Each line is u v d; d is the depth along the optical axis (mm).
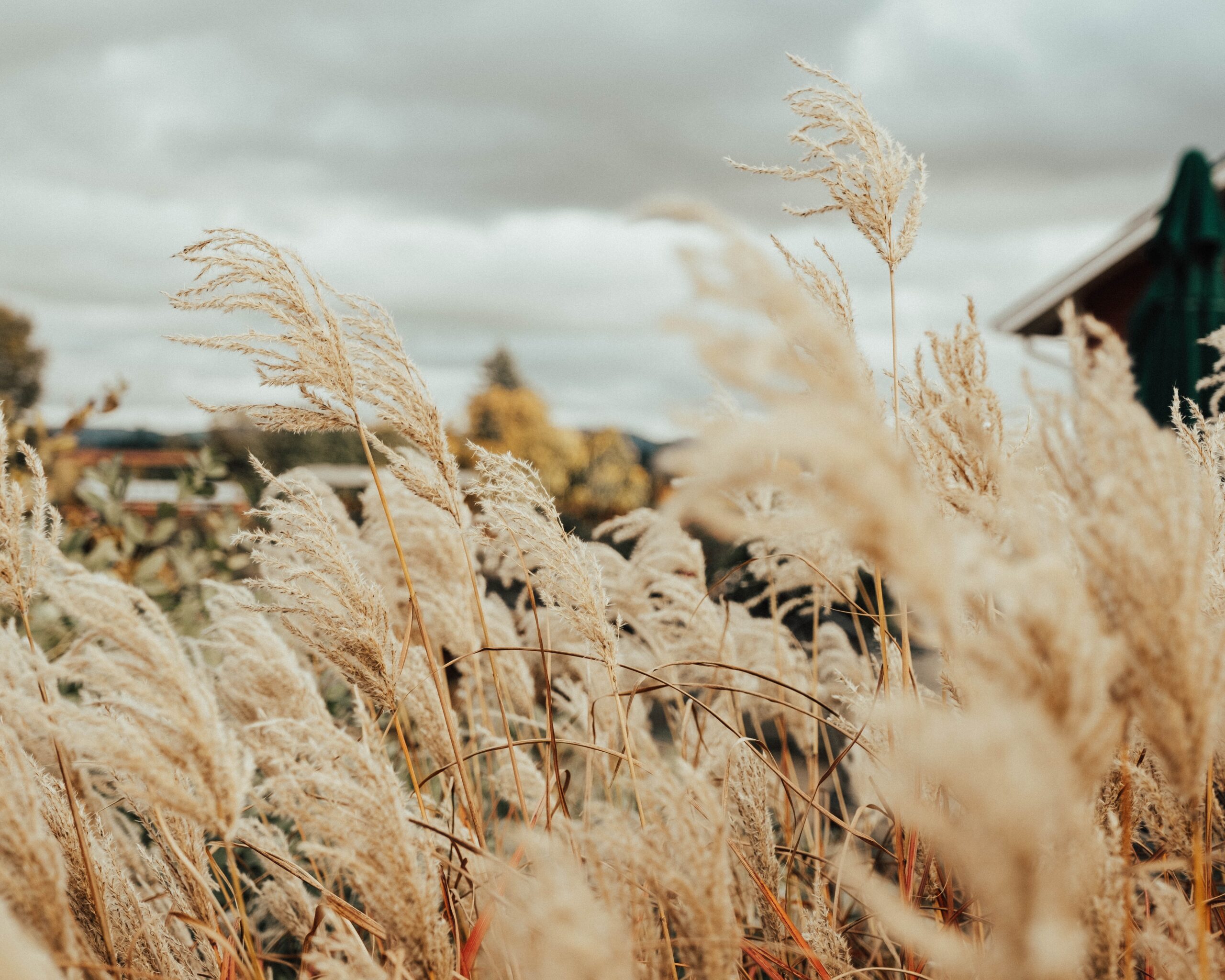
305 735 1785
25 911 1213
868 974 1858
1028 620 700
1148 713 832
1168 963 1150
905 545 640
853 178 2111
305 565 1938
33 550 1680
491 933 1656
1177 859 1359
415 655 2314
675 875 1097
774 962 1708
